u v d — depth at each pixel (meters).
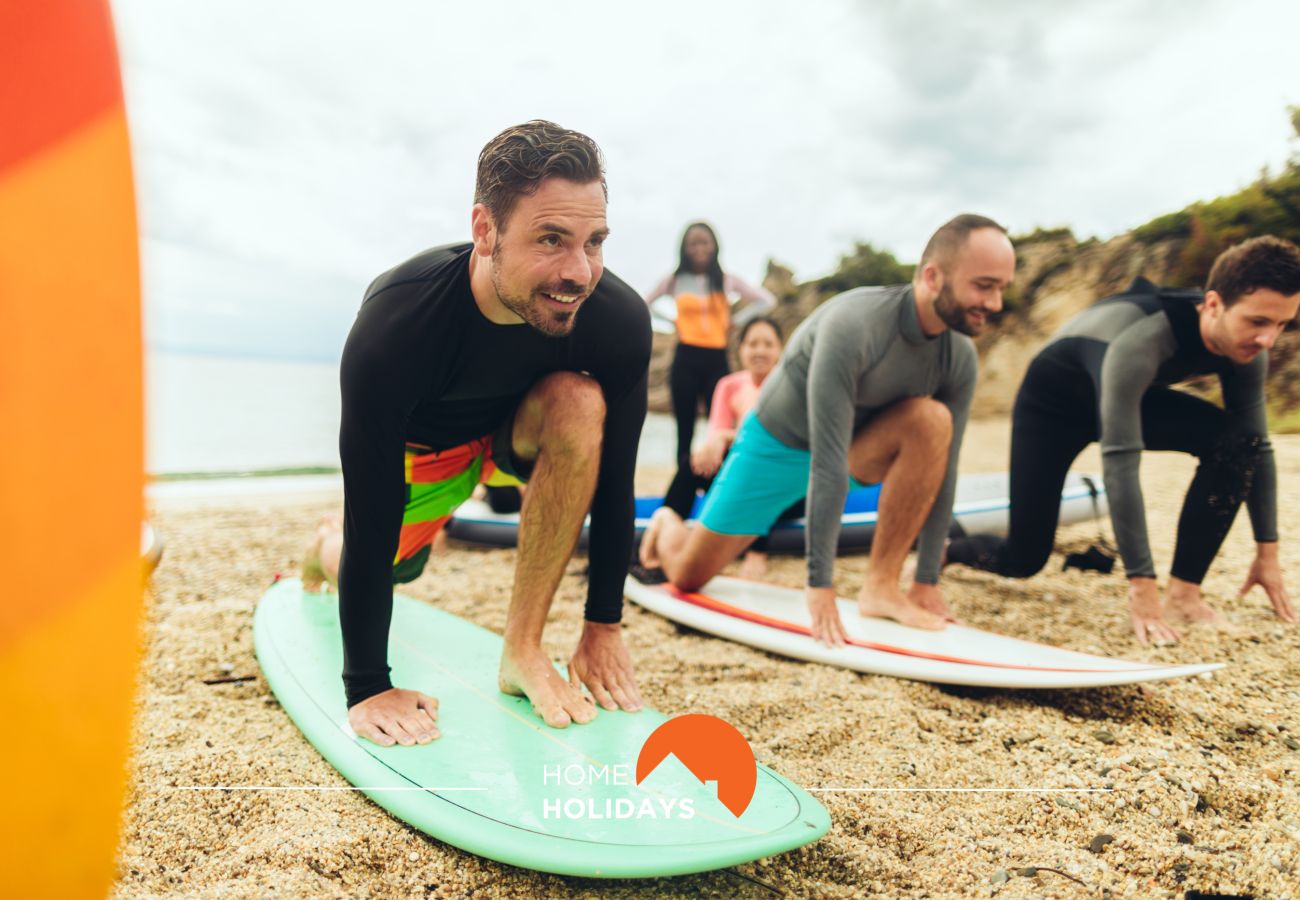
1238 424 3.14
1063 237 16.27
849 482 3.19
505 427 2.29
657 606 3.34
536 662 2.13
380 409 1.88
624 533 2.23
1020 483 3.51
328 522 2.96
